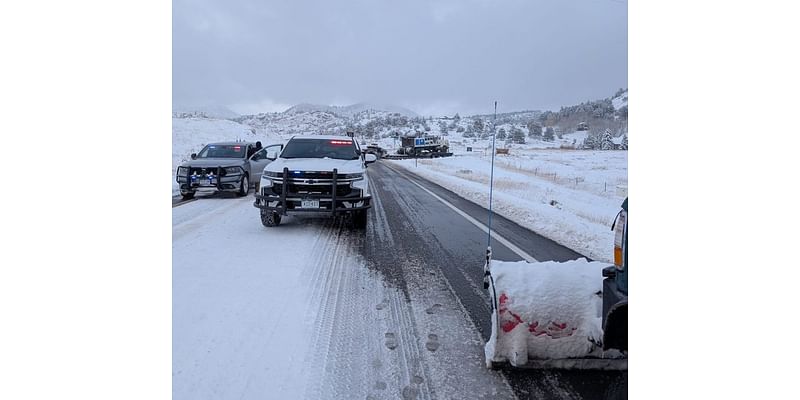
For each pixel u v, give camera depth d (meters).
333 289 5.03
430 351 3.57
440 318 4.24
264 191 8.30
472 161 40.84
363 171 8.55
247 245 7.09
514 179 22.08
